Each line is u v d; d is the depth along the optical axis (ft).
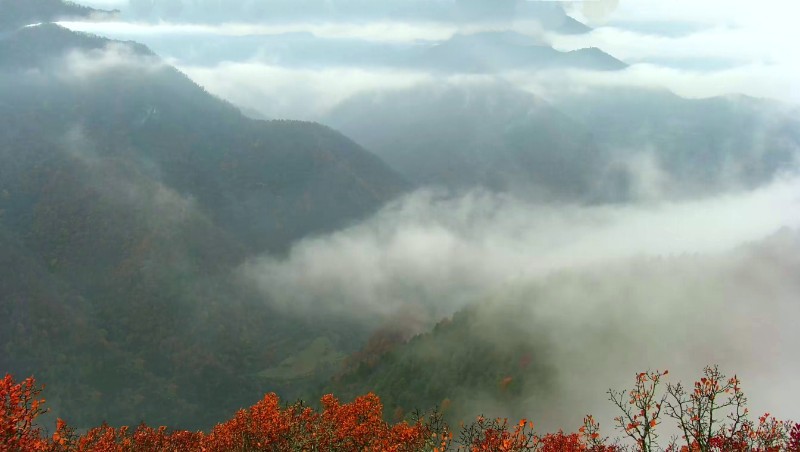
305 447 139.44
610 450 110.01
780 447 91.61
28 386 90.07
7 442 84.43
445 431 130.82
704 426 97.76
